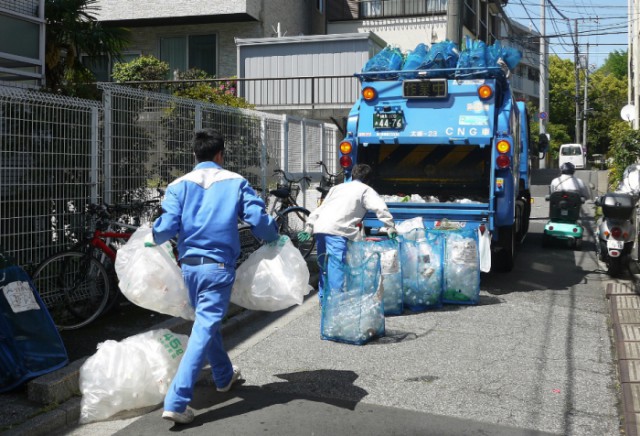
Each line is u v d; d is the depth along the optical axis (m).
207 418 4.25
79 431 4.11
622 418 4.31
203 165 4.41
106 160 6.96
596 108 56.91
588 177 25.67
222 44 18.70
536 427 4.16
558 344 5.94
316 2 22.16
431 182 9.09
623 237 8.82
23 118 5.96
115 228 6.79
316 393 4.71
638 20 20.48
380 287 6.09
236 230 4.29
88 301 6.27
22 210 6.00
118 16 18.25
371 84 8.37
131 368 4.33
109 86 7.01
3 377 4.48
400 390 4.77
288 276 4.50
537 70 52.50
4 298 4.65
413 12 21.89
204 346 4.12
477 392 4.74
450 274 7.31
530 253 11.10
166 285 4.35
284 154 11.27
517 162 9.69
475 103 8.04
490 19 28.34
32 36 8.61
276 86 17.80
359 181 6.47
